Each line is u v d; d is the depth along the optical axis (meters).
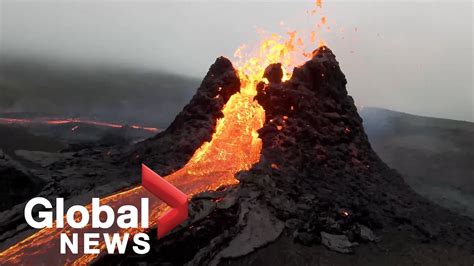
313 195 21.55
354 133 27.95
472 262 19.05
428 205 25.70
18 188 26.59
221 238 17.70
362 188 24.17
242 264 16.75
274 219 19.19
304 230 19.12
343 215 20.67
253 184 20.73
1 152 28.00
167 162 25.50
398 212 22.95
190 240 17.61
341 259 17.84
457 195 37.03
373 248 19.36
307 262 17.22
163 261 17.08
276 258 17.22
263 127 25.59
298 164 23.66
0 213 21.86
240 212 18.92
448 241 21.11
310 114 26.39
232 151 24.58
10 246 18.25
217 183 21.52
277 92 27.09
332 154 25.55
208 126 27.38
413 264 18.38
